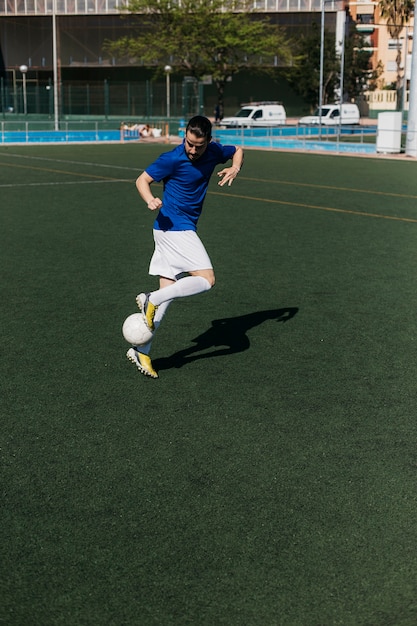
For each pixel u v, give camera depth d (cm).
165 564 315
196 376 538
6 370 547
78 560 318
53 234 1148
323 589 299
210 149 511
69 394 503
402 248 1045
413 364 564
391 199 1611
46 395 501
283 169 2352
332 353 590
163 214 522
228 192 1753
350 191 1762
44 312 701
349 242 1095
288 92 6944
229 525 345
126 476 392
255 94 6944
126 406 484
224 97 6944
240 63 5412
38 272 873
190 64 5225
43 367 554
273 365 561
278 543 331
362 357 580
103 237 1124
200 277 514
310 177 2092
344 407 482
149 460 410
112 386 518
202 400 494
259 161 2691
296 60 5819
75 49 6875
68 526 344
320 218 1341
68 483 385
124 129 4225
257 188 1834
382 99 6844
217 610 287
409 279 849
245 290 798
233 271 893
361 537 336
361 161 2694
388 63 7625
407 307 727
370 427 452
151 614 284
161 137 4253
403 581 304
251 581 304
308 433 444
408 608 288
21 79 7019
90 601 292
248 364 564
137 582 303
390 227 1238
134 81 7050
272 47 5234
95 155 2928
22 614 284
